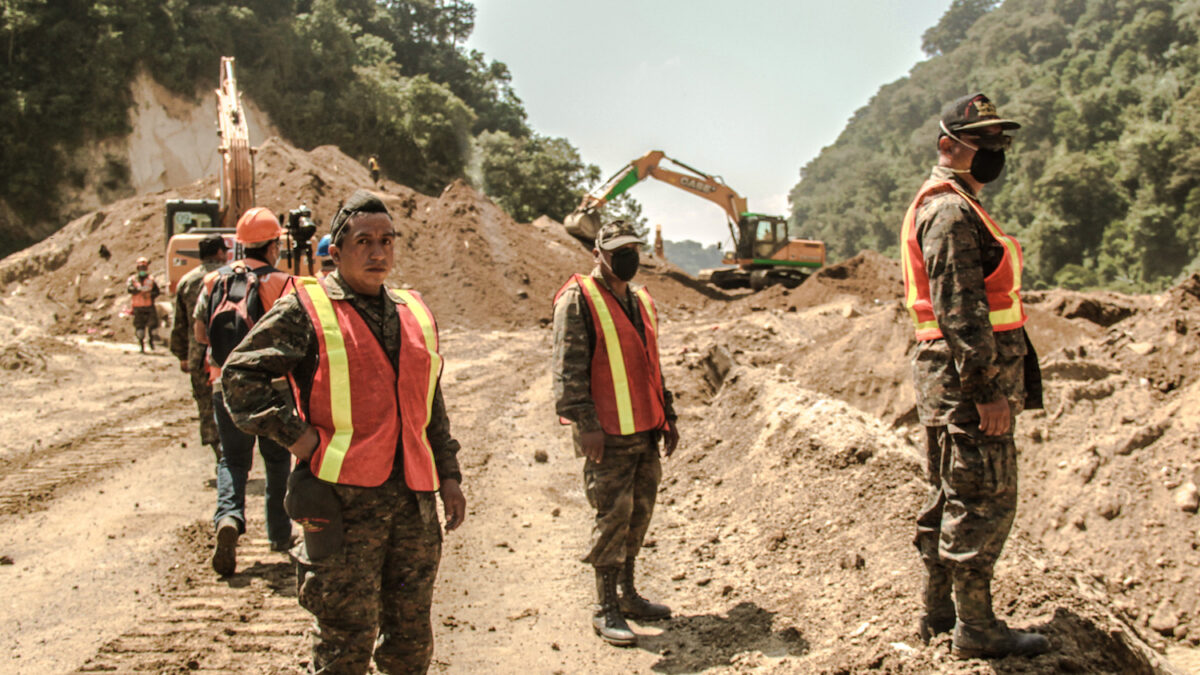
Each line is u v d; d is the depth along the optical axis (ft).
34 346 43.60
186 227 63.00
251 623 13.35
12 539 17.57
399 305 9.09
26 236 177.27
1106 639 10.41
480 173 226.99
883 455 17.28
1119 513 18.74
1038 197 366.22
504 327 66.08
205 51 196.75
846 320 58.59
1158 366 22.24
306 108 209.05
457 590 14.96
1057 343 34.58
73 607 13.97
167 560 16.29
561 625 13.47
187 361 18.47
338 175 98.48
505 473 23.26
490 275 75.97
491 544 17.44
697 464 22.18
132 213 81.92
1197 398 20.25
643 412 13.12
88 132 181.47
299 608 13.92
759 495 18.38
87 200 182.09
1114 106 373.20
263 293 15.31
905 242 10.34
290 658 12.02
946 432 9.70
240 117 59.57
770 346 48.47
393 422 8.50
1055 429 21.58
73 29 179.83
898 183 474.49
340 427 8.27
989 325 9.12
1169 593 16.94
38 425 29.48
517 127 305.12
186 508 19.81
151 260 71.46
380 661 8.87
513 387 37.68
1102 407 21.66
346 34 225.56
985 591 9.66
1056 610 10.79
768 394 23.18
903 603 11.85
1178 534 17.83
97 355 46.85
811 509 16.56
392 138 220.43
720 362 31.45
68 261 76.23
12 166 174.70
